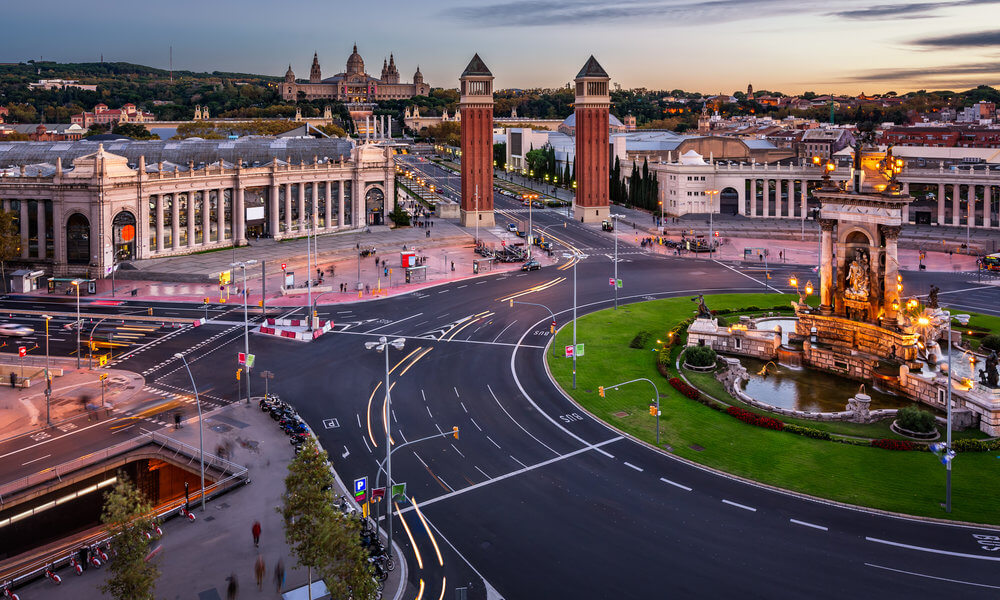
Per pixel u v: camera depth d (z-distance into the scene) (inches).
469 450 3191.4
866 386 4015.8
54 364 4303.6
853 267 4293.8
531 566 2359.7
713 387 3941.9
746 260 7263.8
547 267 7022.6
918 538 2490.2
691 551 2432.3
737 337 4527.6
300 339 4744.1
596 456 3137.3
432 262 7185.0
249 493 2856.8
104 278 6314.0
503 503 2755.9
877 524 2581.2
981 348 4402.1
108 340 4724.4
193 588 2263.8
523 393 3846.0
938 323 4591.5
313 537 2090.3
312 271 6663.4
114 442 3294.8
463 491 2847.0
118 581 1980.8
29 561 2783.0
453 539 2519.7
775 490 2832.2
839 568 2325.3
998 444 3144.7
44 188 6348.4
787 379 4136.3
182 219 7106.3
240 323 5118.1
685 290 6058.1
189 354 4480.8
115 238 6496.1
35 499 3009.4
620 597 2192.4
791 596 2187.5
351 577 2028.8
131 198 6574.8
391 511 2410.2
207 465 3070.9
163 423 3494.1
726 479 2928.2
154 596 2166.6
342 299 5782.5
